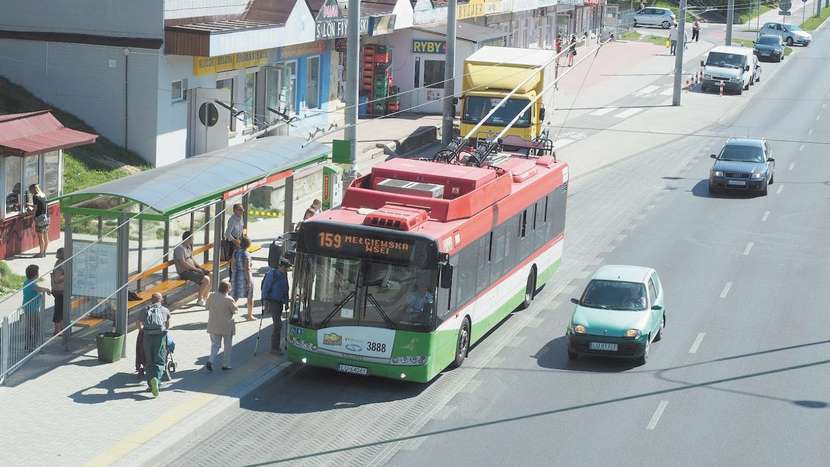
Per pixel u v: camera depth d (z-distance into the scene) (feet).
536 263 105.50
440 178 87.71
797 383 84.79
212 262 100.83
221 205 94.12
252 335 89.97
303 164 102.99
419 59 209.67
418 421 74.02
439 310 78.89
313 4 167.84
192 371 79.97
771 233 140.36
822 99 268.82
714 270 121.29
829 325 101.81
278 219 130.72
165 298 91.71
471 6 237.25
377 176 89.10
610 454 69.15
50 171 109.60
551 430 73.15
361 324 78.48
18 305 90.22
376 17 186.09
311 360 79.61
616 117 229.45
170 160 140.97
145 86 136.26
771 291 113.50
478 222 86.74
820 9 529.04
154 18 135.54
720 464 68.13
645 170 179.93
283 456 66.59
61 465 61.72
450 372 85.10
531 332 96.84
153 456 64.08
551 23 320.91
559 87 264.11
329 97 190.08
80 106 138.00
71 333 81.66
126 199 79.00
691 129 220.02
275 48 165.78
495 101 152.97
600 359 90.17
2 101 132.36
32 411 69.77
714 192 164.66
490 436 71.67
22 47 137.69
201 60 143.95
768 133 219.82
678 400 80.12
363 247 78.48
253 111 165.78
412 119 200.64
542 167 109.81
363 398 78.33
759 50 341.00
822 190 168.86
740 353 92.43
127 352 82.33
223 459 65.67
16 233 105.09
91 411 70.38
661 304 93.97
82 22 137.18
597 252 127.65
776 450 70.74
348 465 65.57
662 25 409.49
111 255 80.53
